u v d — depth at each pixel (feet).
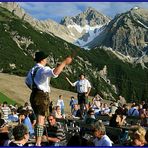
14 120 74.64
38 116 29.84
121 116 57.36
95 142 35.35
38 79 29.60
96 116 75.82
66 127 59.00
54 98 300.81
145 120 62.69
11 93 298.97
